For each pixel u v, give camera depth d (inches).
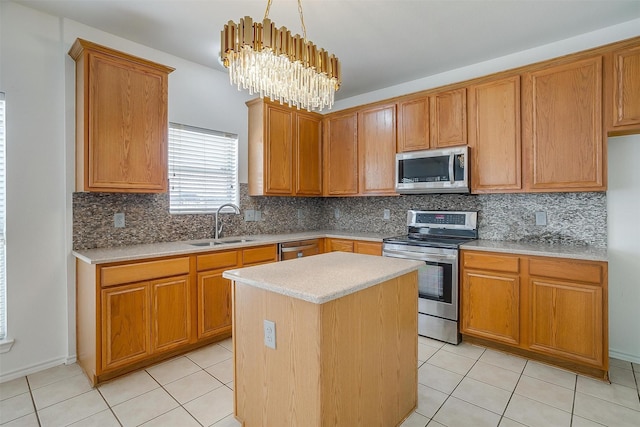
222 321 112.8
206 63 129.6
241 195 145.9
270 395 62.1
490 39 110.1
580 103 97.1
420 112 131.3
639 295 98.6
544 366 97.3
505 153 111.3
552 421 72.6
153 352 95.7
